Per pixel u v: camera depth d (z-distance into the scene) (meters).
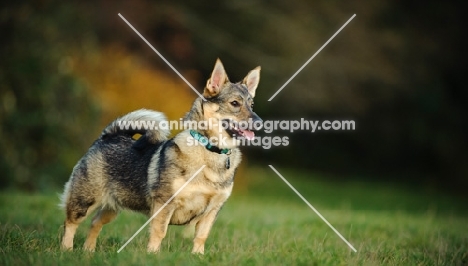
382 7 26.25
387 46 26.17
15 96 17.86
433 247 8.70
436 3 27.39
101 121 18.89
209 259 6.72
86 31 19.66
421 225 11.24
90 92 18.70
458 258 7.99
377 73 25.94
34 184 17.70
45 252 7.00
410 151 28.67
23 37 18.14
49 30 18.56
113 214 8.10
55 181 17.94
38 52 18.08
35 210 11.16
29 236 7.93
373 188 25.45
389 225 11.18
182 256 6.75
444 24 27.56
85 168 7.92
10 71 17.77
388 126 27.69
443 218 14.02
